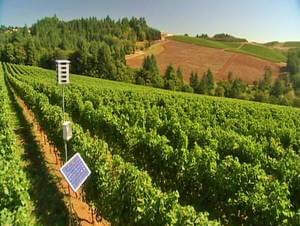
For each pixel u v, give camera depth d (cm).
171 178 1534
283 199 1120
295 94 11500
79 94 3659
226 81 10888
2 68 10031
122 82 10044
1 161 1297
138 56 14325
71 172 984
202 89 10075
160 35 19300
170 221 941
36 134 2461
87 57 11250
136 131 1850
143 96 4550
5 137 1645
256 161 1638
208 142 1966
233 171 1305
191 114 3177
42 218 1279
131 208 1077
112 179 1190
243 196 1158
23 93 3925
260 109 4416
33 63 12406
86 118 2472
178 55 14350
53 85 4462
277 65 13650
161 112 3097
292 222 1029
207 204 1356
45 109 2308
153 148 1622
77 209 1370
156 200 998
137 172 1145
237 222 1209
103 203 1191
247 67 13188
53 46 15062
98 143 1494
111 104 3281
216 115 3356
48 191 1495
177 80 10369
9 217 910
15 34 16088
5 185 1061
